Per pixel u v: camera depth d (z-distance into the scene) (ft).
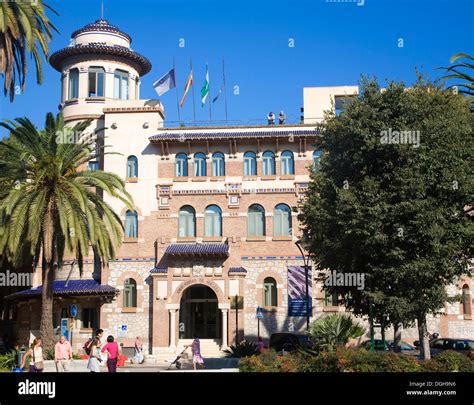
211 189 156.56
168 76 162.30
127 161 160.25
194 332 157.69
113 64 172.76
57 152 108.99
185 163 159.63
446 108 87.51
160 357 143.54
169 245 153.69
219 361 111.75
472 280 149.18
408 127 84.48
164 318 148.66
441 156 82.69
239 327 147.23
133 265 154.61
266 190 155.43
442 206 83.41
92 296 151.64
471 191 82.64
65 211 105.19
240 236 154.10
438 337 145.18
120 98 173.27
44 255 106.52
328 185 92.73
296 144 157.38
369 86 91.30
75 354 119.34
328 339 88.89
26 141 108.78
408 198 82.79
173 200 157.07
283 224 154.61
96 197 113.29
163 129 160.76
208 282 149.59
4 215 105.19
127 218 158.10
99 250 111.04
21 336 165.07
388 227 83.61
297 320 148.77
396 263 83.56
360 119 87.81
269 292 152.05
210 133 158.30
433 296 85.66
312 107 166.61
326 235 93.30
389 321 92.73
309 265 151.12
